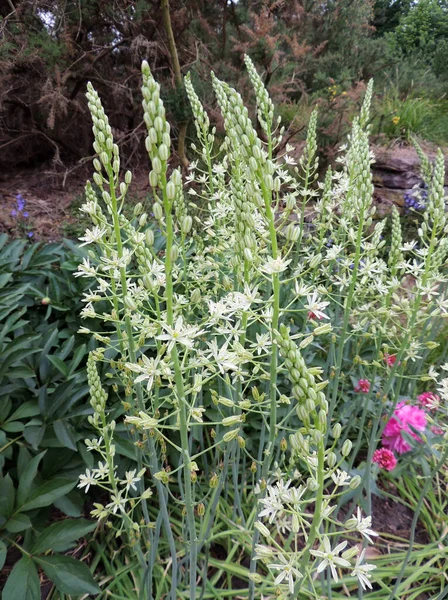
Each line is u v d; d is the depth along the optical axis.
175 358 1.38
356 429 3.23
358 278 2.72
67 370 2.57
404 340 2.17
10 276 3.17
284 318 2.94
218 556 2.47
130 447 2.44
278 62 7.11
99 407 1.65
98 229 1.72
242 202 1.49
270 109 1.69
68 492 2.32
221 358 1.49
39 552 2.02
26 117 7.34
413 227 6.15
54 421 2.35
